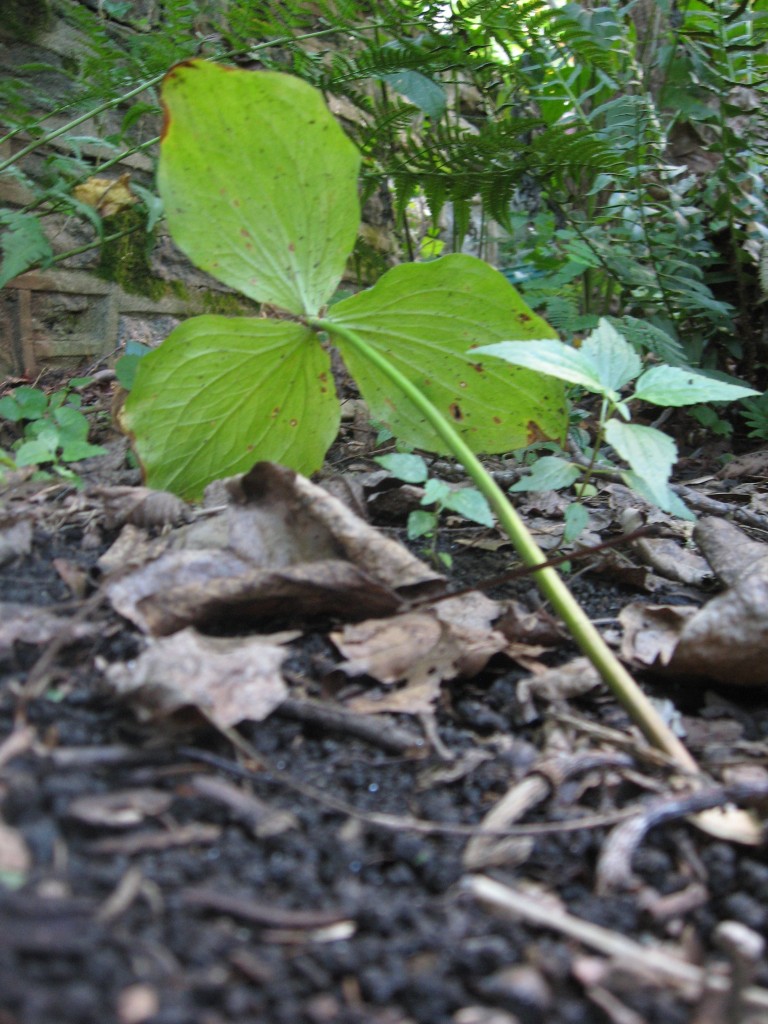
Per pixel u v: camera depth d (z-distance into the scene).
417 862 0.21
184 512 0.38
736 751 0.27
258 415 0.39
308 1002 0.17
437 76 0.67
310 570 0.30
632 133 0.66
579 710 0.29
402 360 0.39
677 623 0.33
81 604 0.30
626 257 0.68
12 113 0.54
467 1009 0.17
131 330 0.66
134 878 0.19
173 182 0.33
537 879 0.22
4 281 0.44
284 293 0.37
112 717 0.25
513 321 0.37
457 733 0.27
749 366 0.71
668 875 0.22
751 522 0.47
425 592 0.32
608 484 0.52
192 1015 0.16
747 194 0.69
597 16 0.65
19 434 0.50
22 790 0.20
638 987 0.18
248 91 0.32
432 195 0.67
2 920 0.16
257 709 0.25
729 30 0.64
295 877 0.20
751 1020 0.17
